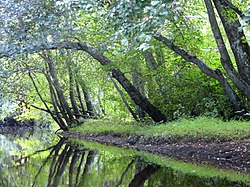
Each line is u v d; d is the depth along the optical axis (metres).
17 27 13.02
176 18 5.97
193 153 10.65
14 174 8.50
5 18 12.88
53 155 12.09
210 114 14.33
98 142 16.30
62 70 21.11
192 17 15.05
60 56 17.44
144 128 14.83
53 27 13.23
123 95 19.38
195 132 11.48
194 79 15.59
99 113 28.58
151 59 16.34
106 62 15.12
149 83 16.66
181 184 6.78
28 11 12.80
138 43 6.75
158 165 9.12
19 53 13.23
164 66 16.19
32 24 12.97
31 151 13.73
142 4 6.34
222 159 9.67
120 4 6.82
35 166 9.69
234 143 10.04
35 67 19.30
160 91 16.33
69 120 24.83
